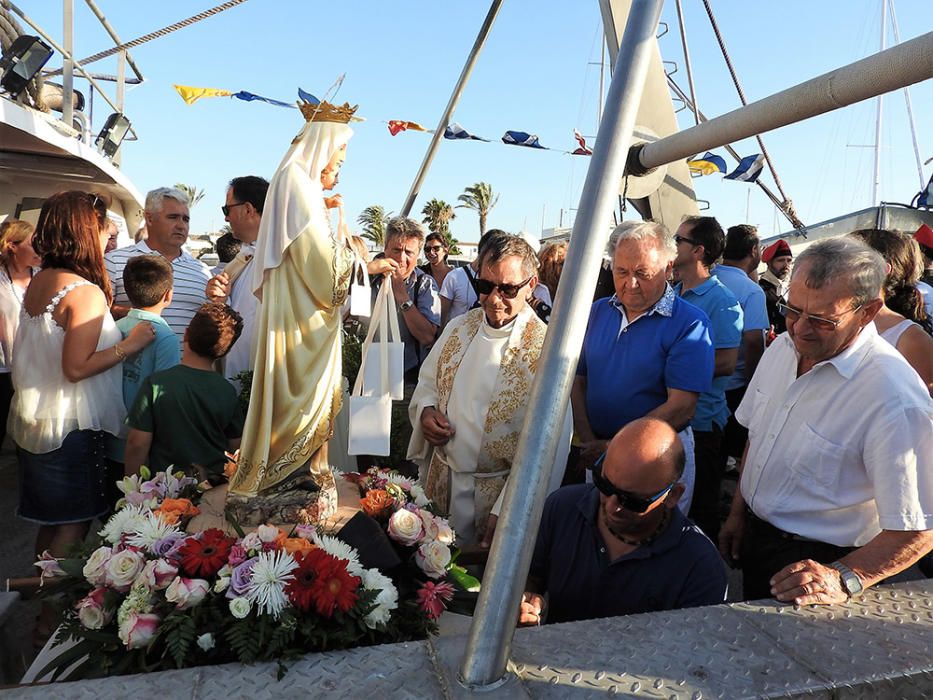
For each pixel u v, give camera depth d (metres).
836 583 1.63
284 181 2.07
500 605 1.24
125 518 2.06
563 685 1.27
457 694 1.25
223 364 3.68
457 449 2.85
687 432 3.02
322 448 2.24
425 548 2.09
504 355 2.81
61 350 2.91
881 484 1.84
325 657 1.39
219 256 5.95
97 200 3.12
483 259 2.80
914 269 2.76
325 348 2.15
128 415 2.87
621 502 1.93
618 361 3.04
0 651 2.23
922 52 1.79
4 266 4.68
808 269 1.97
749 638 1.44
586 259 1.25
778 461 2.19
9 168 6.49
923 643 1.43
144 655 1.69
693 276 3.88
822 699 1.28
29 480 2.96
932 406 1.86
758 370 2.45
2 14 5.39
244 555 1.79
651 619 1.51
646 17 1.32
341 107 2.15
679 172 5.85
